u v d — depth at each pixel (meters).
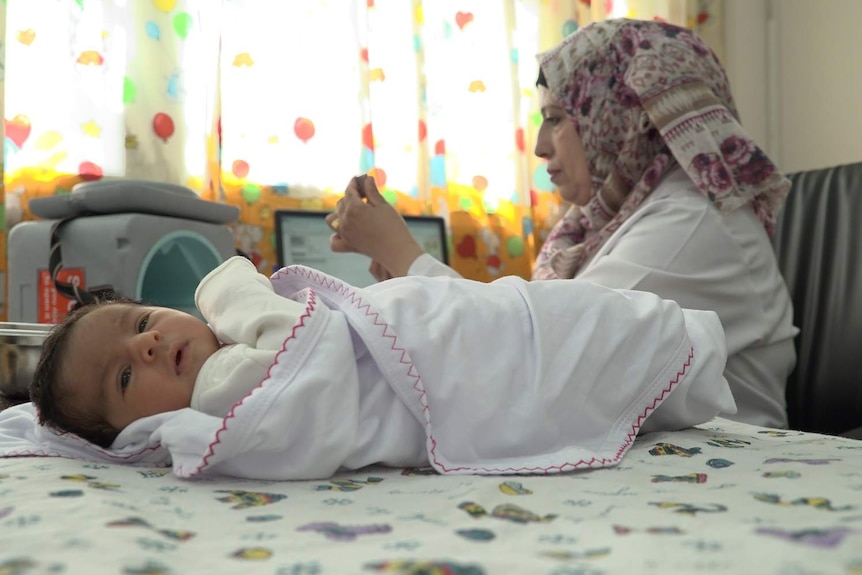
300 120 2.05
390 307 0.80
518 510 0.57
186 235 1.47
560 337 0.83
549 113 1.66
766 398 1.37
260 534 0.51
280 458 0.71
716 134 1.41
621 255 1.37
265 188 2.02
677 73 1.44
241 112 1.99
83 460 0.80
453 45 2.27
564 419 0.81
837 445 0.82
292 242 1.87
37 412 0.85
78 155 1.79
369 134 2.10
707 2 2.69
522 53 2.40
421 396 0.75
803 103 2.67
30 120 1.75
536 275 1.81
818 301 1.56
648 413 0.86
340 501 0.61
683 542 0.45
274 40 2.03
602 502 0.58
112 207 1.40
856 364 1.47
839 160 2.56
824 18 2.60
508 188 2.32
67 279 1.40
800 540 0.44
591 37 1.56
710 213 1.38
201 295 0.92
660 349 0.87
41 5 1.76
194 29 1.92
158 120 1.85
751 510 0.53
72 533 0.47
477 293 0.86
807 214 1.66
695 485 0.64
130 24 1.84
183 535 0.50
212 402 0.77
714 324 0.97
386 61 2.20
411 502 0.61
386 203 1.50
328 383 0.72
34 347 1.19
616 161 1.57
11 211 1.72
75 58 1.78
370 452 0.75
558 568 0.41
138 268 1.37
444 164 2.23
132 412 0.81
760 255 1.42
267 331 0.79
